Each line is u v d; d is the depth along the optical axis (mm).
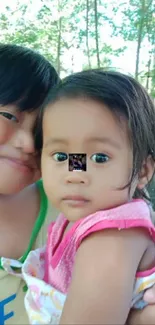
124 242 637
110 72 760
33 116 857
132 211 664
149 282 687
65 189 681
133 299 705
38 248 896
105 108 671
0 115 838
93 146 663
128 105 692
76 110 678
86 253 644
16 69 866
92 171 666
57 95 713
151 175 730
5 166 858
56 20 3232
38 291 744
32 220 978
